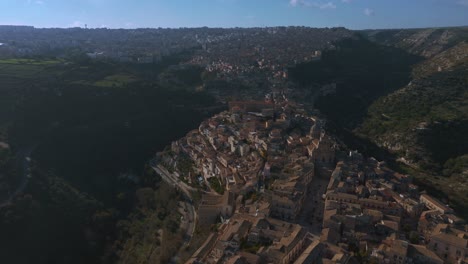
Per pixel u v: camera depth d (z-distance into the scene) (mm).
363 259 190625
